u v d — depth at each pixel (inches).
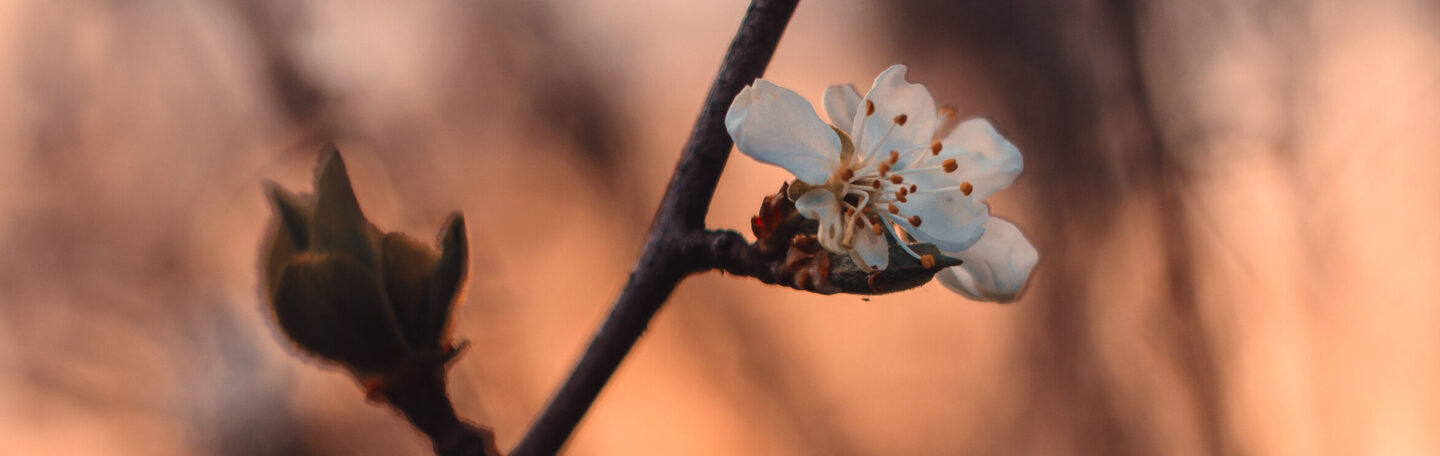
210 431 19.8
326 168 9.9
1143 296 24.4
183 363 21.1
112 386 23.2
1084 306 25.5
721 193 28.0
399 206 26.2
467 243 10.0
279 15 24.8
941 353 28.8
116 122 26.1
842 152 10.2
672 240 10.2
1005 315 27.4
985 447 27.2
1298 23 21.9
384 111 26.5
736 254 10.1
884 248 10.0
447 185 27.1
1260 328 23.5
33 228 25.9
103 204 25.7
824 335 29.3
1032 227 25.8
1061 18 24.7
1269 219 23.0
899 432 28.5
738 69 10.3
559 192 28.6
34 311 25.2
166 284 24.3
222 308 21.1
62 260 25.6
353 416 20.9
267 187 9.9
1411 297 22.3
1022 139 25.5
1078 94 24.6
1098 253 25.1
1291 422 23.5
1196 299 23.2
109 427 23.7
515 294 27.0
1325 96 22.0
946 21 25.8
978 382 28.1
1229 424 23.3
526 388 26.5
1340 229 22.2
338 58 25.5
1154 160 23.5
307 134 25.1
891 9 26.5
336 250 9.8
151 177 25.7
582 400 10.2
